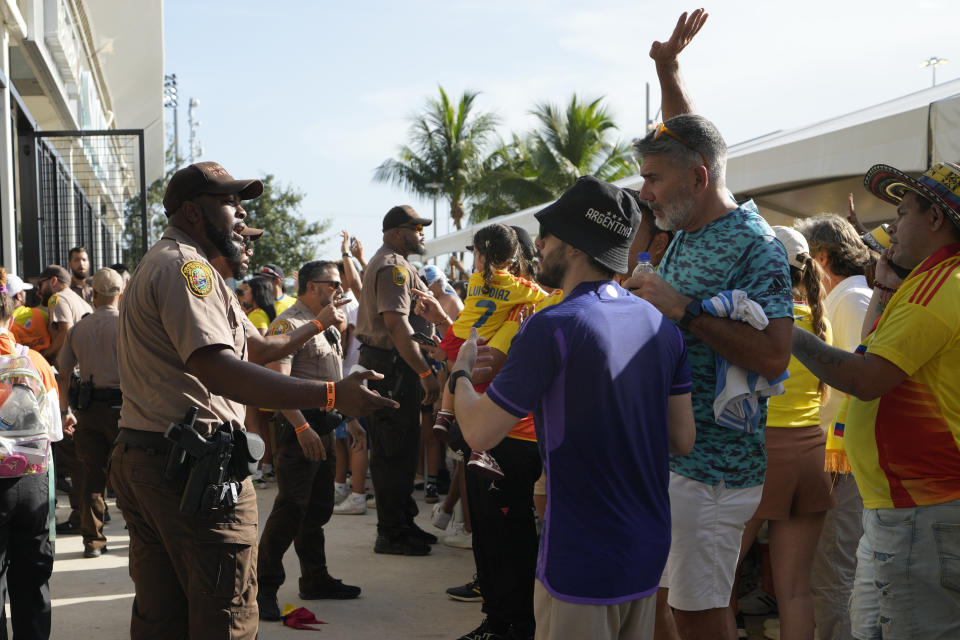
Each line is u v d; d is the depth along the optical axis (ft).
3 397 11.38
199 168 9.15
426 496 24.30
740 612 14.32
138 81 66.54
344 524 21.61
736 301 8.01
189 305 8.21
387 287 17.12
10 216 26.50
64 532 21.42
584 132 117.39
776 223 24.00
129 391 8.77
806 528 10.54
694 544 8.70
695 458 8.69
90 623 14.44
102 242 53.21
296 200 131.95
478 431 6.98
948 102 13.30
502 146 129.39
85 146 37.63
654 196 8.73
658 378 7.23
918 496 7.83
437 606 15.12
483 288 13.38
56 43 32.09
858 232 13.24
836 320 12.08
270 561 14.26
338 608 14.96
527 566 12.69
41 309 24.25
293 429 14.08
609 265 7.23
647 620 7.19
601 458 6.84
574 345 6.86
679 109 10.33
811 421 10.50
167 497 8.47
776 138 19.21
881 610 8.14
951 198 7.82
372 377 8.18
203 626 8.54
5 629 12.27
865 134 15.07
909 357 7.70
